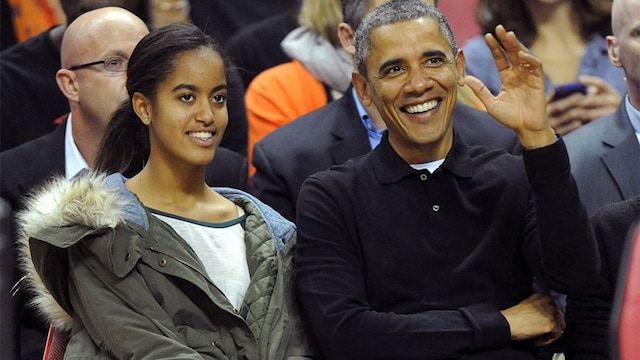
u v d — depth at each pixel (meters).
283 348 10.68
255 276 10.82
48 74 16.95
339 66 15.98
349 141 14.02
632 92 14.34
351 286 10.76
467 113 13.62
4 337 7.37
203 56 10.87
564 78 16.56
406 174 11.03
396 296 10.84
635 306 7.64
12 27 17.45
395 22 10.99
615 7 14.54
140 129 11.55
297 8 16.91
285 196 13.88
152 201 10.91
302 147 14.03
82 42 14.41
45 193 10.65
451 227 10.95
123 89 14.38
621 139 14.22
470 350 10.54
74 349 10.41
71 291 10.52
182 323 10.42
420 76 10.88
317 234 10.95
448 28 11.14
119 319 10.16
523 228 10.97
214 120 10.87
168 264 10.41
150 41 10.95
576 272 10.34
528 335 10.58
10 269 7.49
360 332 10.52
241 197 11.44
